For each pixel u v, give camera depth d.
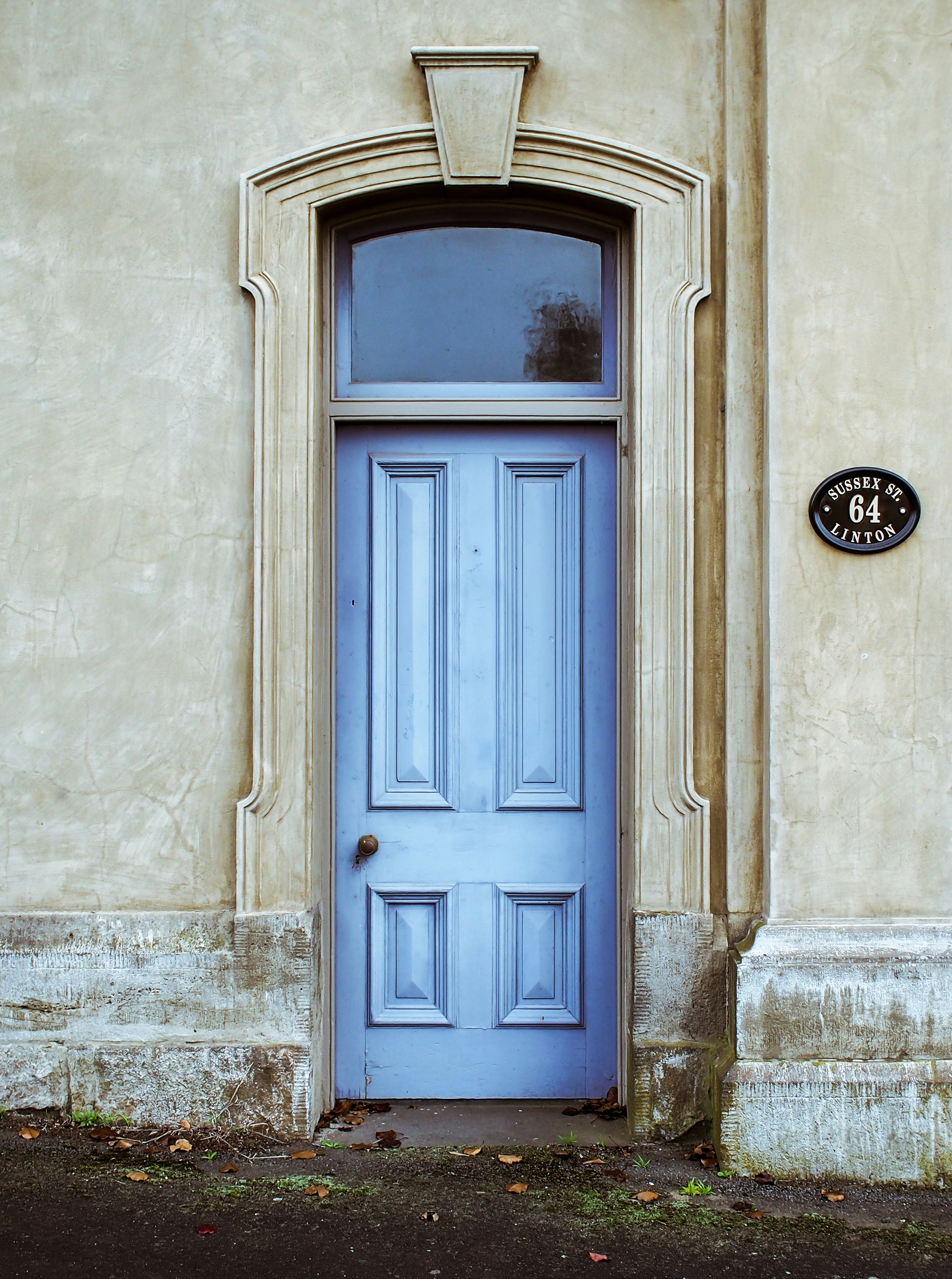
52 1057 3.53
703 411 3.60
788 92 3.47
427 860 3.84
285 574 3.55
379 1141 3.52
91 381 3.61
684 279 3.58
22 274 3.62
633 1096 3.53
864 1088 3.30
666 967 3.53
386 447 3.85
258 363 3.55
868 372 3.46
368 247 3.90
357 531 3.85
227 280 3.62
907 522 3.44
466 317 3.89
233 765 3.59
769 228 3.46
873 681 3.45
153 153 3.62
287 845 3.54
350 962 3.84
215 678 3.60
